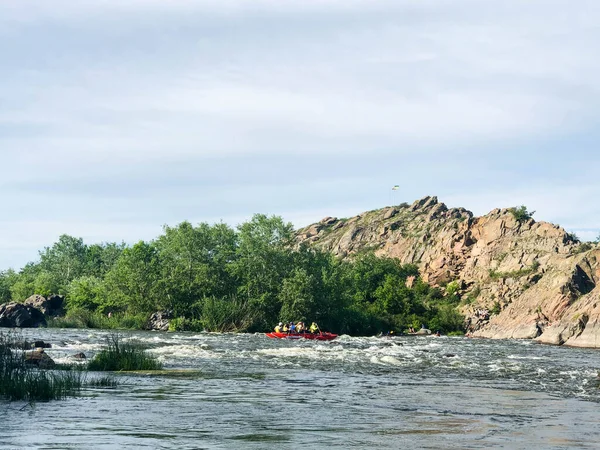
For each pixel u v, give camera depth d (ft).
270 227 313.94
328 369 100.63
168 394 64.69
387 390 74.33
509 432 47.78
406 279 484.74
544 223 465.47
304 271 298.76
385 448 40.50
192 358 114.93
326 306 305.32
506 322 329.93
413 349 171.32
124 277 301.63
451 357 138.72
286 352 136.77
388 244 619.26
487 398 68.85
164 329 278.26
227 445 40.52
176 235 314.76
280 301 298.35
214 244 315.58
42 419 48.32
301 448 40.04
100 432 43.70
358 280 456.45
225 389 70.69
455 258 490.90
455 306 426.92
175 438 42.32
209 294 304.09
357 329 321.73
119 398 60.75
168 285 296.30
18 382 60.34
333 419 51.83
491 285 423.64
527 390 78.07
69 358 104.37
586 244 429.38
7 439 40.75
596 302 249.14
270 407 57.77
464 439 44.32
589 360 145.48
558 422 53.21
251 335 236.22
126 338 181.98
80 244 627.87
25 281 467.11
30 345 126.62
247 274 302.45
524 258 441.68
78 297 311.27
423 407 60.44
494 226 489.26
